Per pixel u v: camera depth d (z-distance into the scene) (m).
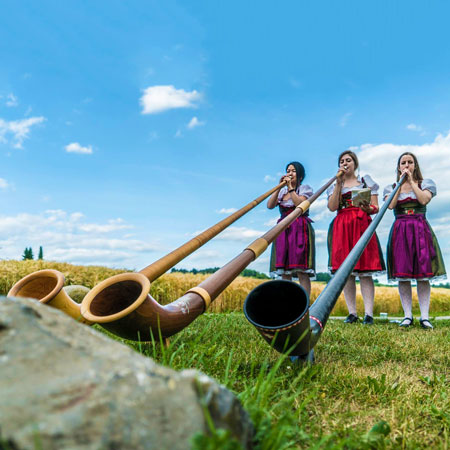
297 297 2.06
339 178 6.23
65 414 0.75
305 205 3.40
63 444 0.71
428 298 6.05
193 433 0.80
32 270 8.38
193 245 2.61
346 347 3.41
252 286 12.07
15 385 0.78
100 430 0.75
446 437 1.48
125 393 0.81
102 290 2.06
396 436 1.53
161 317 2.12
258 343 3.23
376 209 6.21
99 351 0.92
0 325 0.89
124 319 2.02
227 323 4.39
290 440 1.36
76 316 2.37
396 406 1.85
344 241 6.23
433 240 6.07
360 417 1.70
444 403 1.92
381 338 4.05
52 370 0.83
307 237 6.24
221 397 0.95
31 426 0.72
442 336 4.50
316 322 2.26
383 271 6.28
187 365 2.05
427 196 6.04
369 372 2.52
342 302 15.91
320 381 2.13
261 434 1.16
